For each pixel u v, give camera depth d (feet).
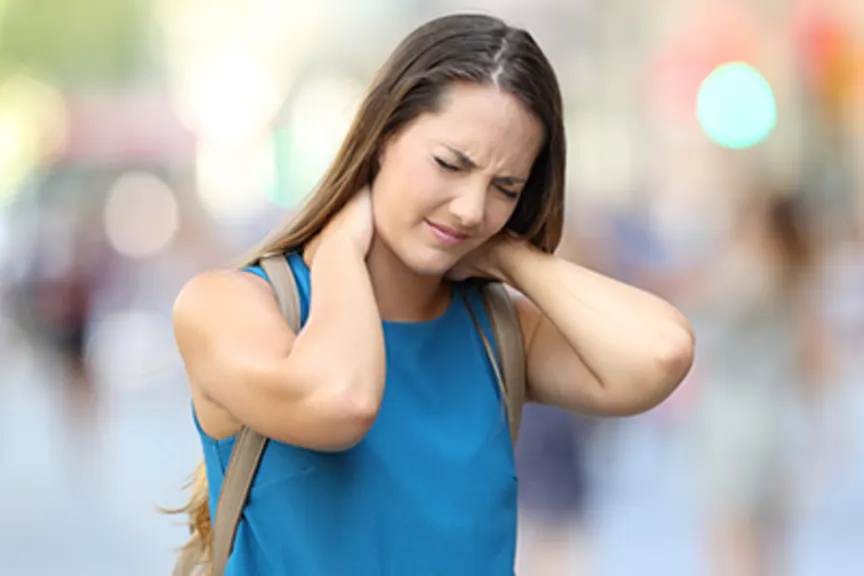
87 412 95.35
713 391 50.57
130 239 215.10
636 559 59.11
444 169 19.25
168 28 294.46
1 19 289.33
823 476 57.21
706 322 50.93
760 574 49.80
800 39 178.50
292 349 18.20
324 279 19.11
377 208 19.92
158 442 93.09
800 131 175.11
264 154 259.19
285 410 17.90
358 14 252.21
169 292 189.06
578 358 21.89
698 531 64.18
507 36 19.42
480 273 21.77
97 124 230.27
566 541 49.47
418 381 20.44
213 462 19.90
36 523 67.62
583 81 221.66
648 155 220.23
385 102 19.43
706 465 51.08
